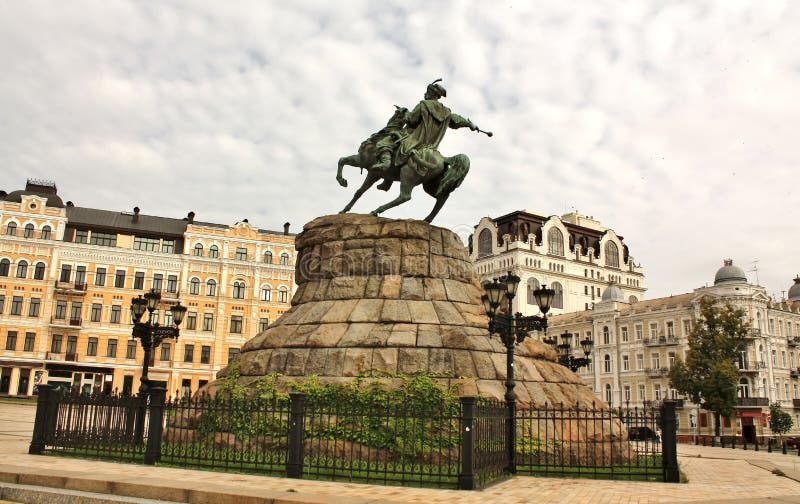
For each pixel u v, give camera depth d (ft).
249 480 35.19
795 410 199.82
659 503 32.55
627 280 308.60
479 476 36.68
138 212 216.33
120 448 44.04
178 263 209.67
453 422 44.91
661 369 202.69
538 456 45.44
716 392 152.35
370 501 29.19
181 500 30.86
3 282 192.75
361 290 57.31
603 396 223.71
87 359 196.13
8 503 31.76
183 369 203.41
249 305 213.66
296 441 37.99
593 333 230.68
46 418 46.01
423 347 50.98
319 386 48.65
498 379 50.85
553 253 284.41
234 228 217.56
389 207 62.49
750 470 57.93
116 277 203.92
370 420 45.19
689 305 199.41
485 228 291.79
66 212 206.69
